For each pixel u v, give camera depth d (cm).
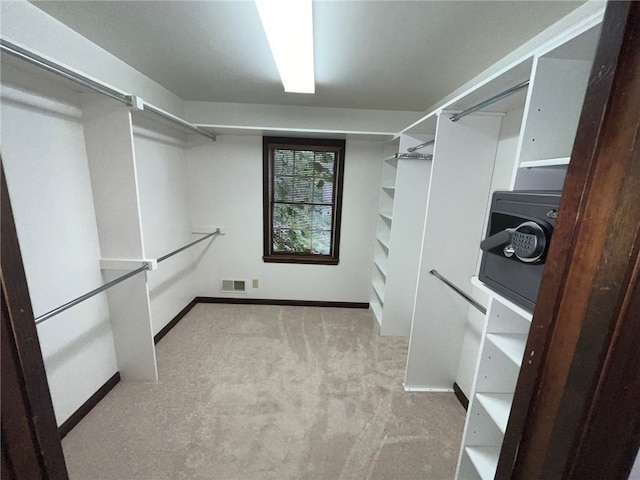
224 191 296
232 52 163
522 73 101
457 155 160
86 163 158
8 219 42
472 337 175
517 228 71
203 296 320
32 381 47
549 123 87
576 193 40
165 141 245
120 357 188
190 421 160
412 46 145
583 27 69
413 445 150
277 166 295
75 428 153
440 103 229
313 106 274
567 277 42
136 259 172
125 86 184
